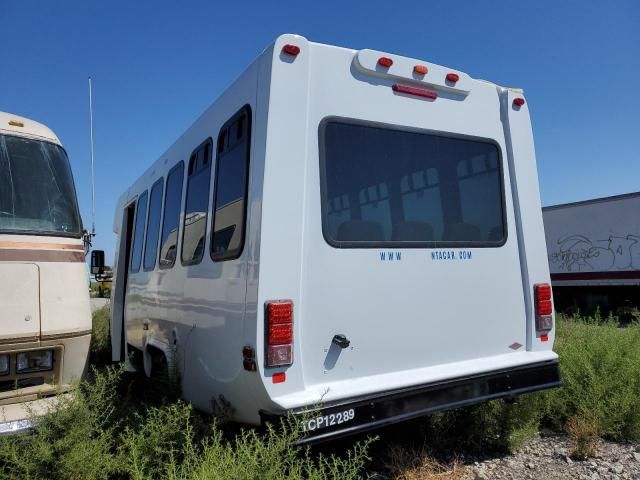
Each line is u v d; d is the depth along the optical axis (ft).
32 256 12.75
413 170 12.39
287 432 9.89
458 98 13.35
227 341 11.29
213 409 11.84
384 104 12.14
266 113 10.62
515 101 14.21
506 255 13.55
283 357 10.09
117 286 25.22
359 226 11.41
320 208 10.94
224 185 12.39
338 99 11.50
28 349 12.18
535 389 13.17
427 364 12.01
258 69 11.17
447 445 14.71
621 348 18.95
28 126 14.48
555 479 12.85
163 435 11.00
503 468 13.52
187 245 14.69
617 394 15.52
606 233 46.75
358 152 11.62
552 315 14.03
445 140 13.01
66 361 12.85
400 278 11.76
